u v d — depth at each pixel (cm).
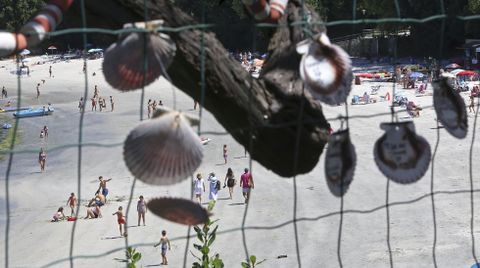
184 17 390
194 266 612
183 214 355
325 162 410
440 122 468
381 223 2766
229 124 415
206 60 389
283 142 416
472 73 5059
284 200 3231
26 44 342
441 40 499
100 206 3309
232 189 3384
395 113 466
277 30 429
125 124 5653
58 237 2998
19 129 5841
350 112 4784
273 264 2475
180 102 5891
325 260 2491
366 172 3316
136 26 354
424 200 2970
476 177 3303
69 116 6244
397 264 2397
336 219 2866
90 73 8625
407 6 5597
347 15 5906
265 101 408
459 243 2506
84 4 381
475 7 4888
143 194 3494
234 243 2661
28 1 8731
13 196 3716
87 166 4216
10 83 8625
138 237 2870
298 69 418
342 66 391
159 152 340
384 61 6094
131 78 354
